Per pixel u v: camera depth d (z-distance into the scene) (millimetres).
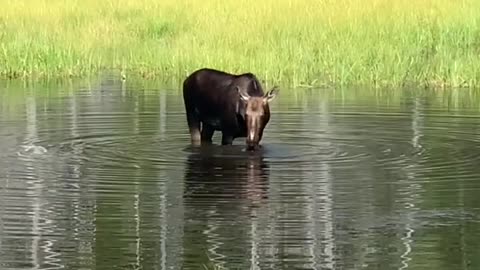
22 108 54875
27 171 38750
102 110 54062
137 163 40344
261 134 42500
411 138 45531
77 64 72875
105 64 75750
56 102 57406
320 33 73062
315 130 47438
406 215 32750
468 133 46719
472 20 73750
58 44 74312
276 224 31734
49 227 31516
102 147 43469
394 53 69062
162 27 81875
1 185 36500
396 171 38812
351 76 66688
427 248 29453
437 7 78188
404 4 79125
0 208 33531
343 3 80625
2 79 70250
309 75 66938
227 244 29891
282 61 68562
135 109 54406
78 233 30844
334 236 30562
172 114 52406
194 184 36844
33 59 72312
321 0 82312
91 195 35219
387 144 44094
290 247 29578
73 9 88438
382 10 77750
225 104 43375
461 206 33781
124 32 82375
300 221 32156
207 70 45094
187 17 83312
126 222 32125
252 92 43188
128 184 36875
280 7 81938
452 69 65625
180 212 33031
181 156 41781
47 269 27906
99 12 87812
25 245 29844
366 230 31125
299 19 76812
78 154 41969
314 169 39250
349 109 54250
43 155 41688
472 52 70562
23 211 33250
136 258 28750
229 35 75000
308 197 35062
